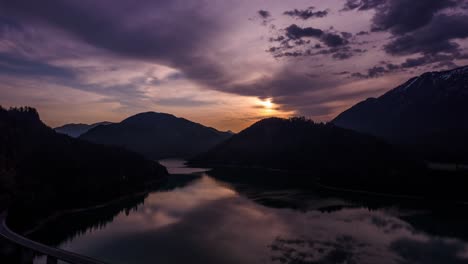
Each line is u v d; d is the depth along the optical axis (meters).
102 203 109.94
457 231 73.19
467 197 116.19
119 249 61.84
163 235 71.00
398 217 88.25
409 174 154.12
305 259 55.84
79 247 63.28
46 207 91.06
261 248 61.75
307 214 91.81
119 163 172.12
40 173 114.06
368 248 61.34
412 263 54.19
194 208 101.44
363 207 102.88
